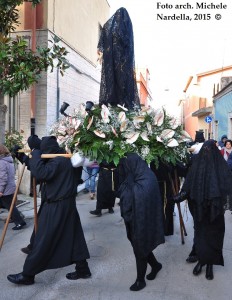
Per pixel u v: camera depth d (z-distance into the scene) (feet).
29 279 13.38
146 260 13.17
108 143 13.80
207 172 13.58
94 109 14.35
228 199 13.42
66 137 14.55
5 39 21.30
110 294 12.85
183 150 15.83
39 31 30.09
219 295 12.84
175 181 17.75
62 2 33.30
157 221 13.00
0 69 20.72
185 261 16.10
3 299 12.40
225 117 62.08
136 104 16.92
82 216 24.50
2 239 16.63
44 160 13.56
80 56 39.34
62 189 13.05
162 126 15.03
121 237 19.62
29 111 30.53
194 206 14.11
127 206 12.94
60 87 33.35
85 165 13.75
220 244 13.99
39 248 12.81
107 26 17.93
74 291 13.06
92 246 18.10
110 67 17.72
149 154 14.35
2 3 21.15
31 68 21.80
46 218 12.94
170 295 12.79
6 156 20.67
